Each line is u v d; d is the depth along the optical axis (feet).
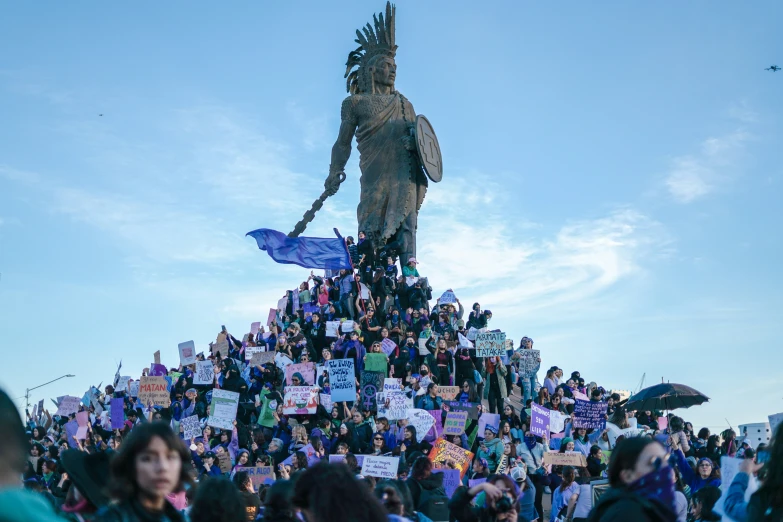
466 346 97.81
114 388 122.42
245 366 112.27
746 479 27.89
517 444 76.59
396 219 129.80
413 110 136.67
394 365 98.43
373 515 22.52
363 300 111.24
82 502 22.99
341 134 134.41
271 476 72.13
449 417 81.46
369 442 83.25
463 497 32.55
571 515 60.64
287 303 127.54
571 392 98.27
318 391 87.97
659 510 23.45
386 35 138.31
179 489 21.91
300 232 131.54
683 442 68.95
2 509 13.66
